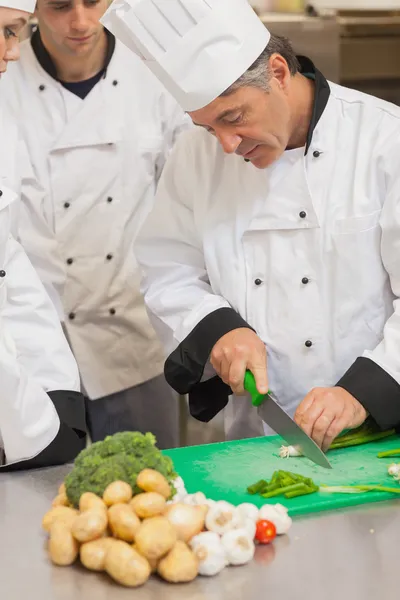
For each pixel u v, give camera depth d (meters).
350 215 1.77
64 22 2.21
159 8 1.62
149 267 2.04
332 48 3.45
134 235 2.48
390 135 1.76
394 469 1.54
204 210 1.92
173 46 1.62
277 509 1.33
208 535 1.22
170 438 2.69
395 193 1.73
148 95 2.45
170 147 2.48
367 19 3.53
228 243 1.89
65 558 1.23
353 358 1.83
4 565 1.25
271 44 1.68
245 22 1.62
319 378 1.85
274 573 1.22
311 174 1.80
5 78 2.42
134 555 1.17
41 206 2.40
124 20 1.68
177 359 1.85
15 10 1.64
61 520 1.25
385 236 1.74
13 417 1.60
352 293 1.79
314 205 1.80
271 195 1.83
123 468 1.25
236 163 1.88
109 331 2.52
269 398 1.72
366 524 1.37
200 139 1.94
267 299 1.86
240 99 1.61
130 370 2.55
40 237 2.41
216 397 1.94
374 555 1.27
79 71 2.39
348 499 1.44
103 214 2.45
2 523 1.40
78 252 2.45
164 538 1.17
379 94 3.67
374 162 1.76
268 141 1.68
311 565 1.24
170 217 2.00
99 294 2.48
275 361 1.87
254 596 1.16
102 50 2.43
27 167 2.38
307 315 1.83
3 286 1.71
